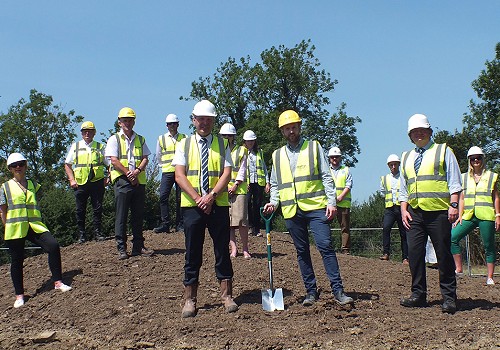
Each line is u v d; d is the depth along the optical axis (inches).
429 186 281.0
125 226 374.6
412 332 249.3
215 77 1886.1
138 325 268.5
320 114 1875.0
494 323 261.1
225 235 282.4
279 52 1870.1
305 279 289.0
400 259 728.3
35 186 341.1
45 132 1782.7
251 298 300.4
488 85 1446.9
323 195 285.9
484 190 382.9
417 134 287.7
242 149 397.4
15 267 321.4
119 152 378.0
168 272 346.3
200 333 253.8
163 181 466.3
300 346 236.4
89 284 332.2
